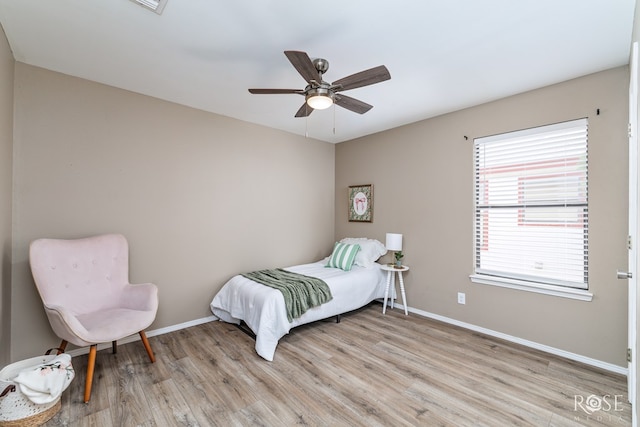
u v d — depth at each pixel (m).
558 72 2.50
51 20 1.87
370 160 4.43
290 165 4.37
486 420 1.85
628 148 2.31
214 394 2.10
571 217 2.64
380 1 1.67
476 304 3.23
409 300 3.90
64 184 2.59
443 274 3.53
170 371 2.40
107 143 2.80
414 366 2.49
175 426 1.79
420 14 1.78
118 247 2.71
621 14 1.77
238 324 3.35
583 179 2.58
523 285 2.85
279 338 2.79
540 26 1.89
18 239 2.38
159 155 3.12
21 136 2.39
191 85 2.81
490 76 2.58
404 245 3.96
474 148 3.27
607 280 2.44
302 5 1.71
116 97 2.85
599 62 2.33
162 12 1.78
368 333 3.17
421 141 3.76
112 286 2.63
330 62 2.35
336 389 2.17
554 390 2.15
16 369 1.97
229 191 3.68
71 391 2.12
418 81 2.67
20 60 2.37
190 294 3.35
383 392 2.13
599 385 2.21
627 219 2.36
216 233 3.56
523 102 2.90
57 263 2.34
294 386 2.20
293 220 4.43
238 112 3.52
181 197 3.28
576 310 2.58
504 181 3.06
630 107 2.06
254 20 1.85
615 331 2.41
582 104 2.56
